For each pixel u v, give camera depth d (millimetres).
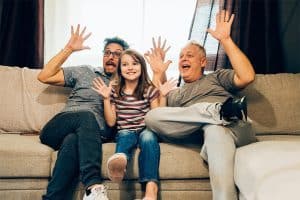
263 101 2164
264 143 1594
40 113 2180
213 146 1575
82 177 1582
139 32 2719
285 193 1135
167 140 1819
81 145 1634
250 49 2574
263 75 2260
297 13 2689
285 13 2686
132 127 1888
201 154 1664
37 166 1676
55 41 2707
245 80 1864
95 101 2043
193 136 1805
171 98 2082
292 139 1956
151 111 1785
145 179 1621
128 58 1957
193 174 1686
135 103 1928
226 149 1559
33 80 2230
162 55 2168
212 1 2533
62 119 1756
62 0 2705
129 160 1690
